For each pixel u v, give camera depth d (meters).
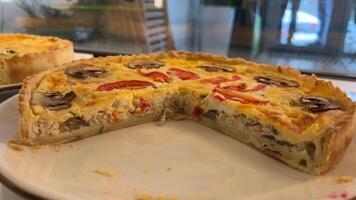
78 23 0.54
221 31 0.56
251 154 0.29
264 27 0.53
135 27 0.53
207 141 0.30
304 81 0.36
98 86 0.34
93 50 0.49
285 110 0.31
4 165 0.24
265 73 0.38
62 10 0.54
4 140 0.28
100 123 0.31
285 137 0.28
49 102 0.31
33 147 0.28
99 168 0.26
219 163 0.27
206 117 0.33
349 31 0.50
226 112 0.32
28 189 0.21
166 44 0.53
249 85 0.35
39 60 0.40
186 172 0.26
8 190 0.23
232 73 0.38
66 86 0.34
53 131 0.29
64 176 0.25
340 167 0.26
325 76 0.42
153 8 0.55
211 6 0.58
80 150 0.28
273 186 0.24
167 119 0.34
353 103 0.30
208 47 0.53
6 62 0.39
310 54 0.48
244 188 0.24
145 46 0.51
